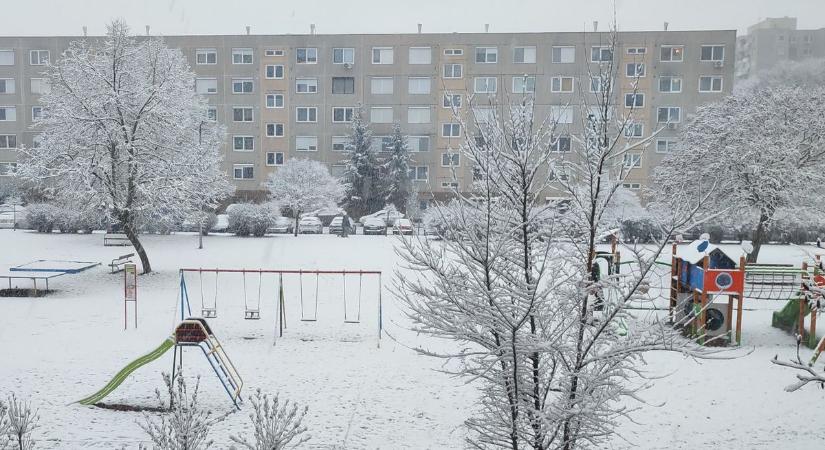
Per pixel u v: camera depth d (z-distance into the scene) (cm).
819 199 2489
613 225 974
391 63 5028
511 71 4884
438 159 5041
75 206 2327
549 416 629
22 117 5353
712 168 2505
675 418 977
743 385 1123
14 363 1226
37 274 1927
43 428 908
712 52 4738
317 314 1667
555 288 659
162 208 2322
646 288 663
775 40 11181
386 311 1705
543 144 794
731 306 1363
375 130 5088
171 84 2356
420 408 1016
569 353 662
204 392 1079
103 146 2192
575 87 4734
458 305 638
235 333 1473
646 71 4759
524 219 632
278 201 3941
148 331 1481
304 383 1130
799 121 2527
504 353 641
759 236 2480
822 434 916
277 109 5131
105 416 960
